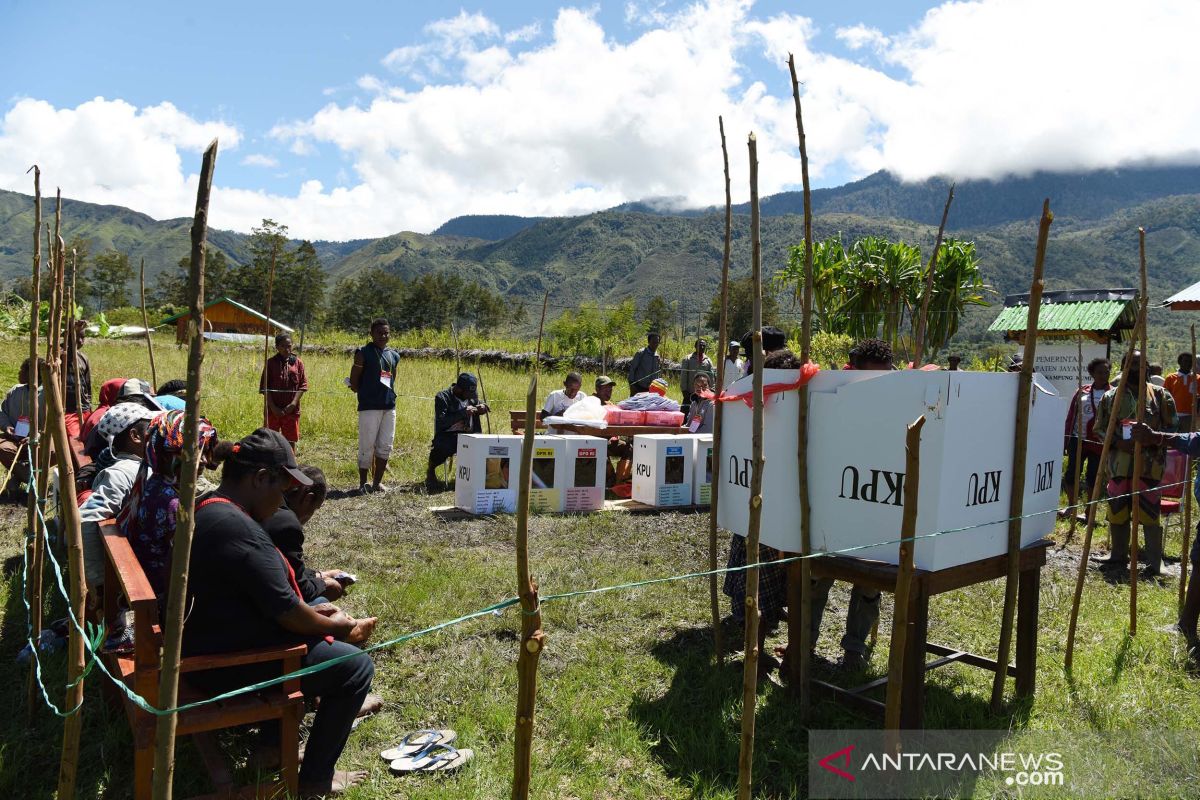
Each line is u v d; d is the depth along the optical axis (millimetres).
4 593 5453
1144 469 7035
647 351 13609
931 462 3547
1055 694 4477
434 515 8312
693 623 5473
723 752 3785
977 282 19875
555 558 6844
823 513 3924
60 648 4574
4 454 7750
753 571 2812
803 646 4023
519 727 2516
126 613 4078
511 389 18734
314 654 3316
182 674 3363
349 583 5020
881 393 3666
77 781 3420
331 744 3389
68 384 7770
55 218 3746
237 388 15672
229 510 3248
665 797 3469
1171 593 6473
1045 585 6621
